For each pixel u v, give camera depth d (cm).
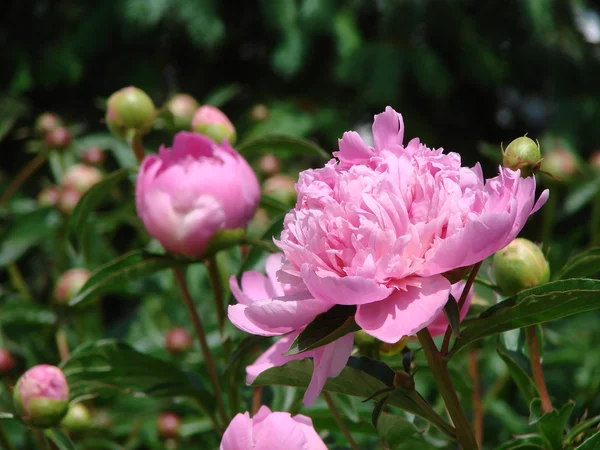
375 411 63
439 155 62
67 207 113
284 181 115
